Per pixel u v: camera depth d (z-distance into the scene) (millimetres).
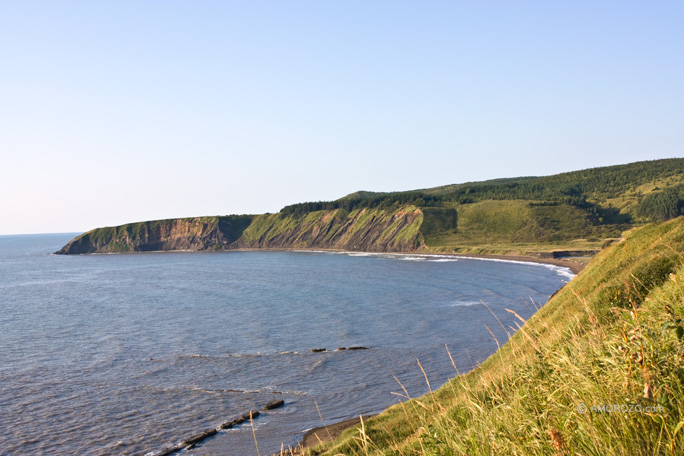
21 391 41031
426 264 164250
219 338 59375
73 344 57438
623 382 4371
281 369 46656
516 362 7574
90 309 84562
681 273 9070
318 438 30312
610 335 5422
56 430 33469
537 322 21219
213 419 35375
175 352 53062
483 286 102625
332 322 68312
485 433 5238
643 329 4852
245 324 67750
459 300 85062
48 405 37938
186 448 30828
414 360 48375
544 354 6230
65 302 94812
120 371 46438
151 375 45219
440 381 41469
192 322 69875
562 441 4184
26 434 32844
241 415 35969
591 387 4613
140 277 147500
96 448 30875
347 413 35750
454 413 7039
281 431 32938
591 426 4102
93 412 36594
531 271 132750
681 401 3840
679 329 4441
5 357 51781
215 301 91188
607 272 24109
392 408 27141
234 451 30078
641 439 3871
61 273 170375
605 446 3867
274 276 139500
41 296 105312
